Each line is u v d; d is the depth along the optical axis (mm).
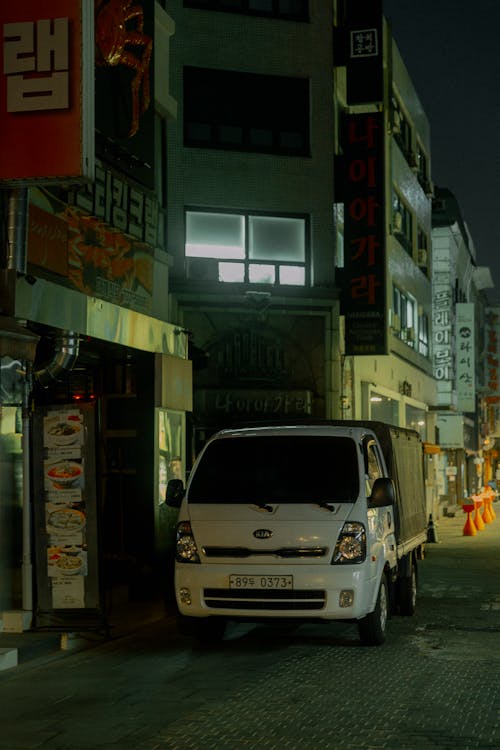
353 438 10297
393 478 11695
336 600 9352
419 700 7480
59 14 9992
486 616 12430
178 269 22750
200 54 23469
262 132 23859
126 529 15273
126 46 13836
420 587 15781
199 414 22484
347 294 23984
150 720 6906
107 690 7941
